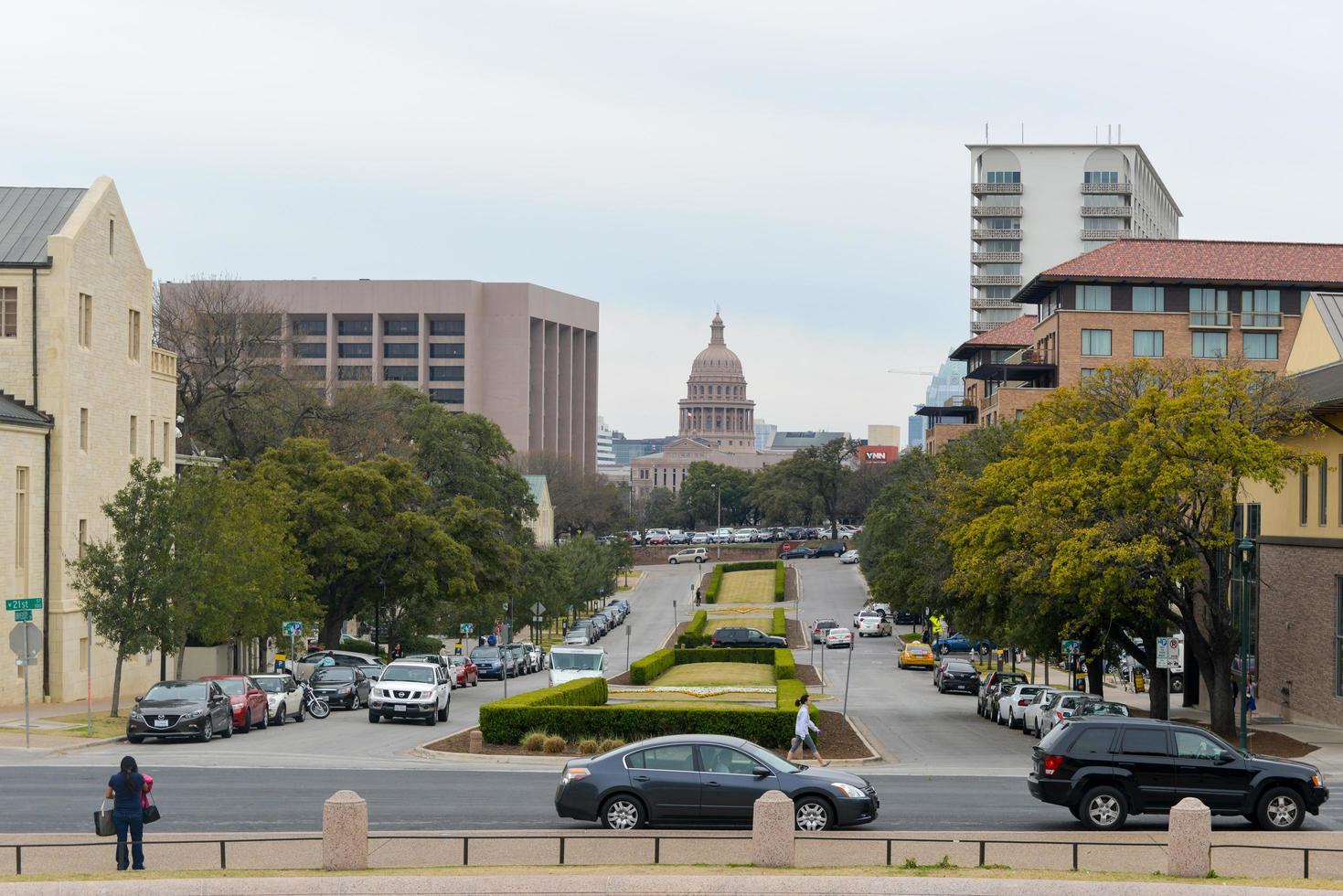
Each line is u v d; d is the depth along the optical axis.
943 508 71.25
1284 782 30.38
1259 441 49.44
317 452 83.00
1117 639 57.22
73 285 63.59
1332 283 119.31
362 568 82.62
